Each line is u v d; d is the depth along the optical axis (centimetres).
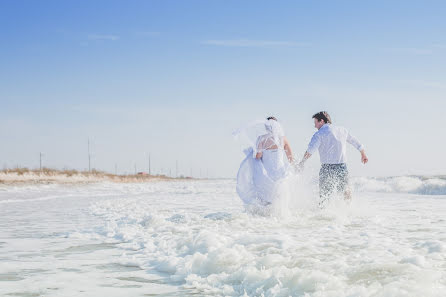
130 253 473
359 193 1845
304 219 704
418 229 606
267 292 301
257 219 705
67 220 809
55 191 2116
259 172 779
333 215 725
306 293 283
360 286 284
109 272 386
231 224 661
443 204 1107
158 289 330
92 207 1099
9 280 357
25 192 1981
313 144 779
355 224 659
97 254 469
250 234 543
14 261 433
